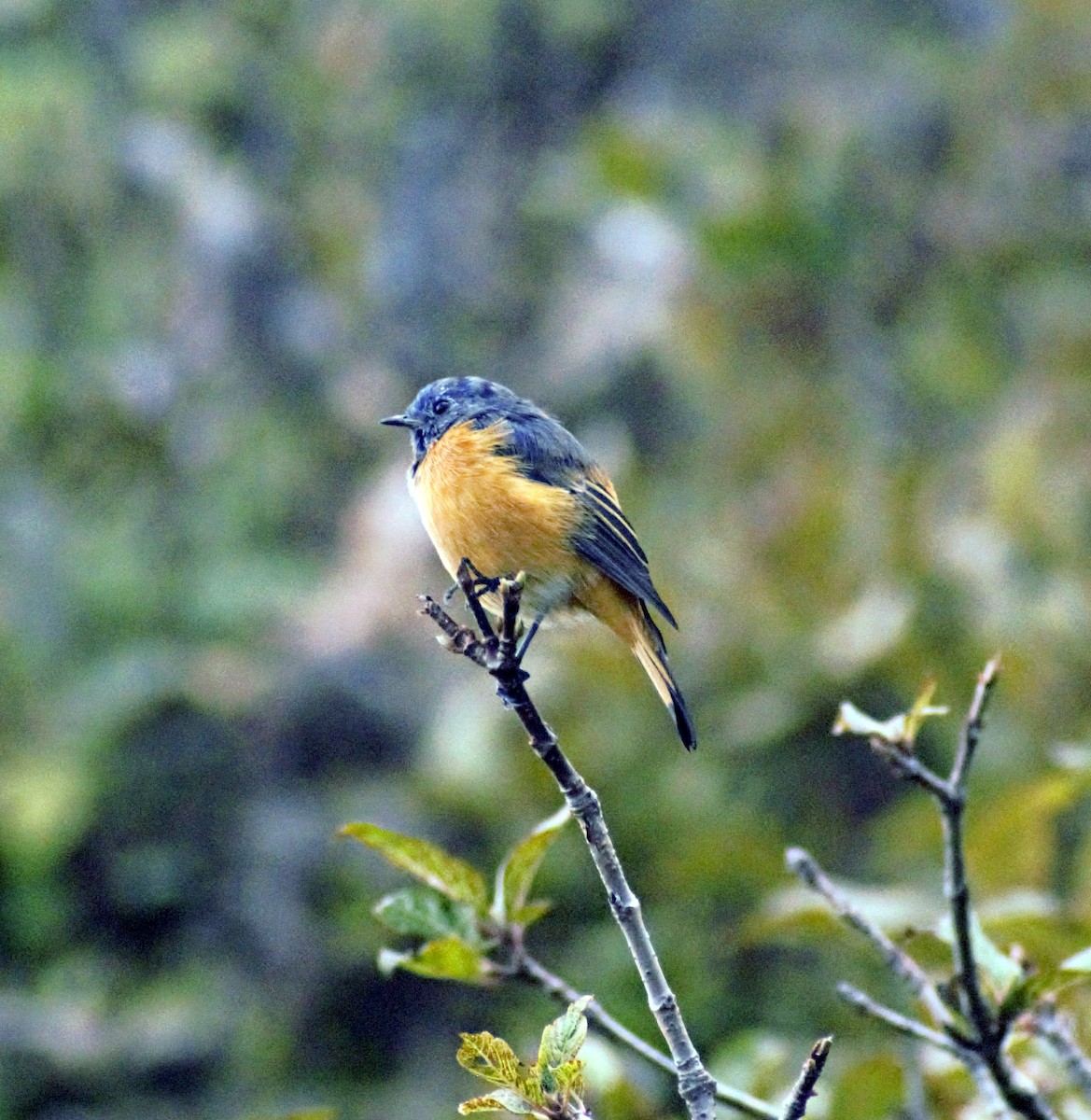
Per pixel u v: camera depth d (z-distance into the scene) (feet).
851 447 39.83
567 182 53.93
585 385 47.11
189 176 56.54
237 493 53.83
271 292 56.18
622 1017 33.01
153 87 58.85
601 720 33.04
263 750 48.62
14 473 52.31
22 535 51.01
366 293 56.80
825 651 30.17
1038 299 44.06
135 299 55.42
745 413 41.04
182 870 47.47
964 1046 12.73
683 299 42.86
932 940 15.38
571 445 22.77
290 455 54.54
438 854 14.32
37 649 50.01
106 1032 44.47
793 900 16.15
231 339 55.57
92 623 51.01
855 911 13.79
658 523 38.47
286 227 57.47
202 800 48.37
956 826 12.42
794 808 31.73
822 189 44.06
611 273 48.78
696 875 26.11
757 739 30.35
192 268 55.62
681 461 43.68
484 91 60.70
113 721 48.44
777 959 32.83
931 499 32.94
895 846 24.14
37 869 46.98
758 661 31.81
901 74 51.62
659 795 32.63
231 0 61.41
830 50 55.77
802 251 42.42
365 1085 43.86
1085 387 39.88
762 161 47.06
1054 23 47.96
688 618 32.55
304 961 45.57
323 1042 45.01
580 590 21.80
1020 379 42.19
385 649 48.29
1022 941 15.47
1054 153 46.57
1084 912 18.38
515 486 21.39
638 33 60.49
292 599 51.49
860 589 31.55
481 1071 11.02
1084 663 30.04
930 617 30.45
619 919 12.19
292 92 60.34
